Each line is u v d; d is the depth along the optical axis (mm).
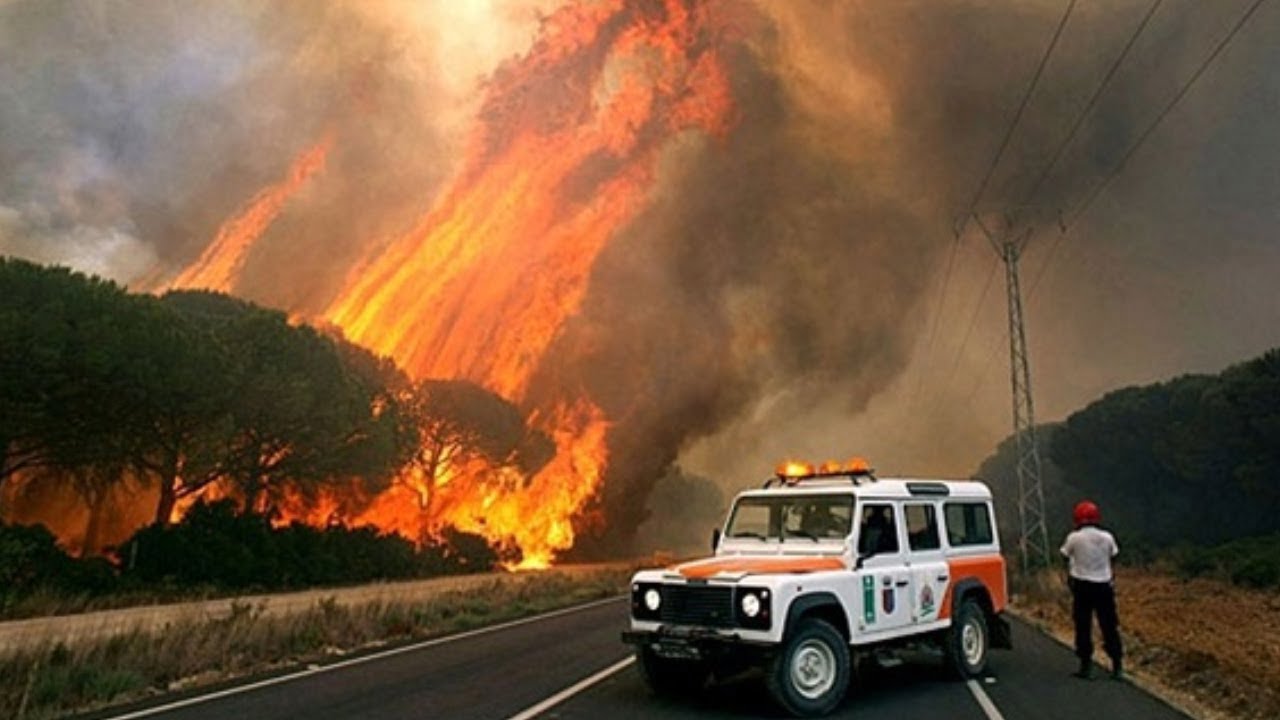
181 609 18625
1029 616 19562
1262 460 48125
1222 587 33281
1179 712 8547
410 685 10055
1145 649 13250
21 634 12234
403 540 38594
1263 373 48938
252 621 13430
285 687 9945
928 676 10797
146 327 27469
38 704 8773
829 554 9391
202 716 8320
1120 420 60906
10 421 23969
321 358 34750
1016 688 9938
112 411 26562
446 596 21875
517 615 20031
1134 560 49312
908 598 9750
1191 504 57844
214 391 28891
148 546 26250
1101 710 8633
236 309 40844
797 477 10734
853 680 10477
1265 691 9234
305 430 33188
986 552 11453
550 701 9016
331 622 14812
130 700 9344
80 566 23188
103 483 30156
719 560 9789
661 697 9242
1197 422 53250
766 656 8211
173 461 29797
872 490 9867
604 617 19578
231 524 29000
